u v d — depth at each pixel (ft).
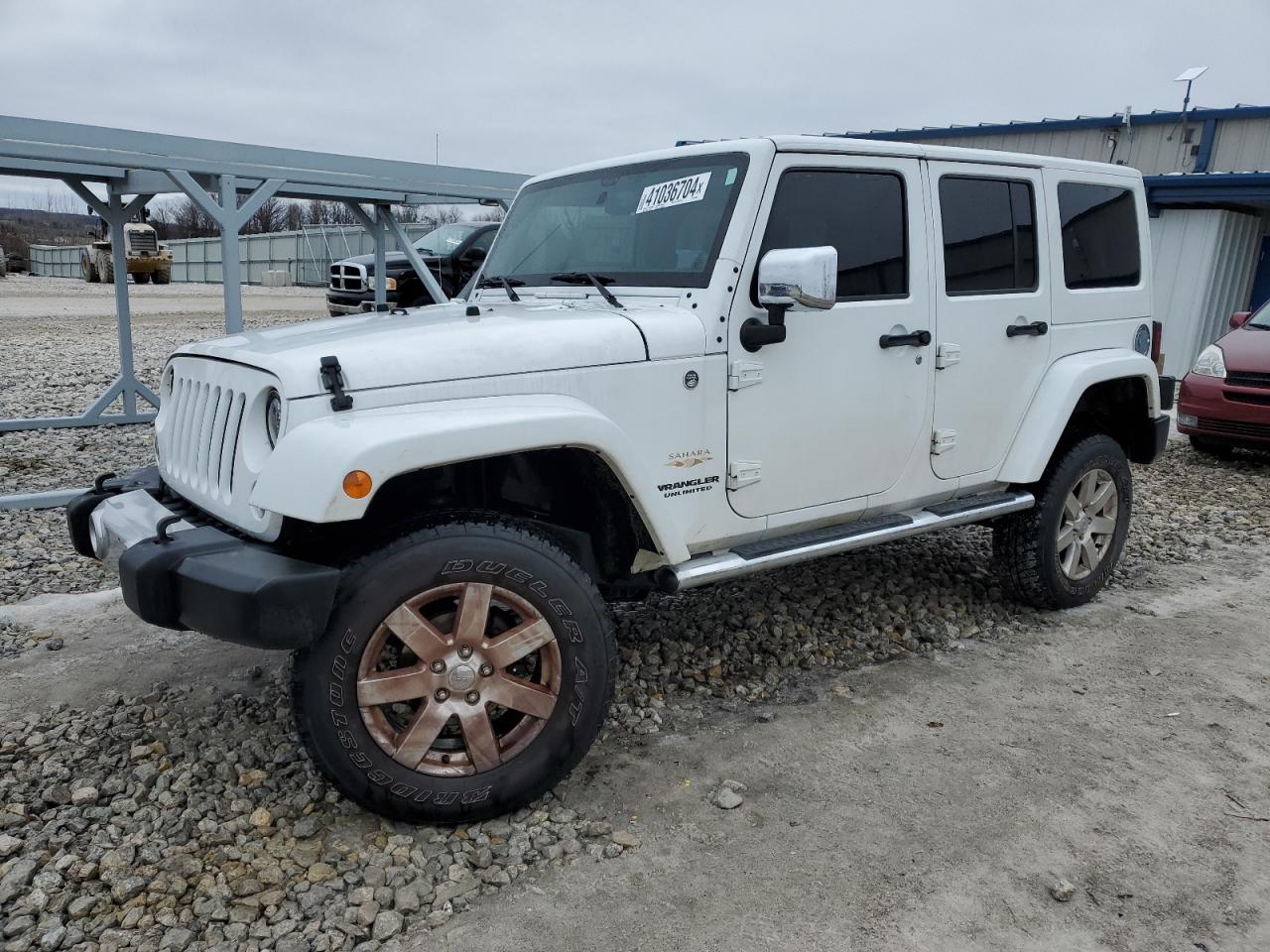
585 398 9.46
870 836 9.13
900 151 11.73
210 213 23.17
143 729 10.79
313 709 8.30
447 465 9.77
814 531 11.90
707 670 12.76
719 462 10.52
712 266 10.33
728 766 10.43
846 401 11.49
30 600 14.93
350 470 7.68
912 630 14.26
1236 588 16.72
